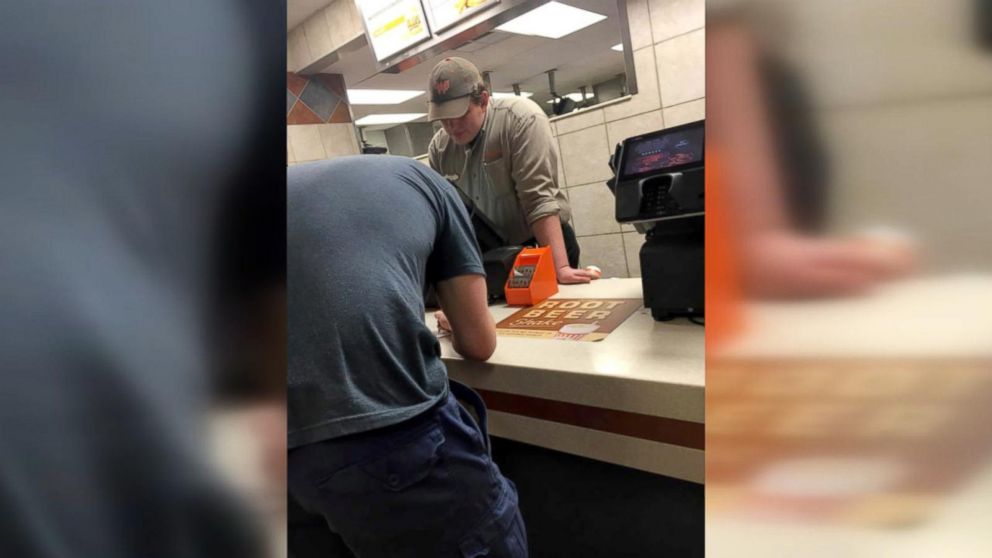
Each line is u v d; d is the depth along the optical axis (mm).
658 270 971
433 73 1615
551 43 4266
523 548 917
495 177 1841
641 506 1162
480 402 951
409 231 793
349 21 3137
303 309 732
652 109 2445
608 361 887
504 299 1482
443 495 797
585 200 2832
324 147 3846
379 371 739
